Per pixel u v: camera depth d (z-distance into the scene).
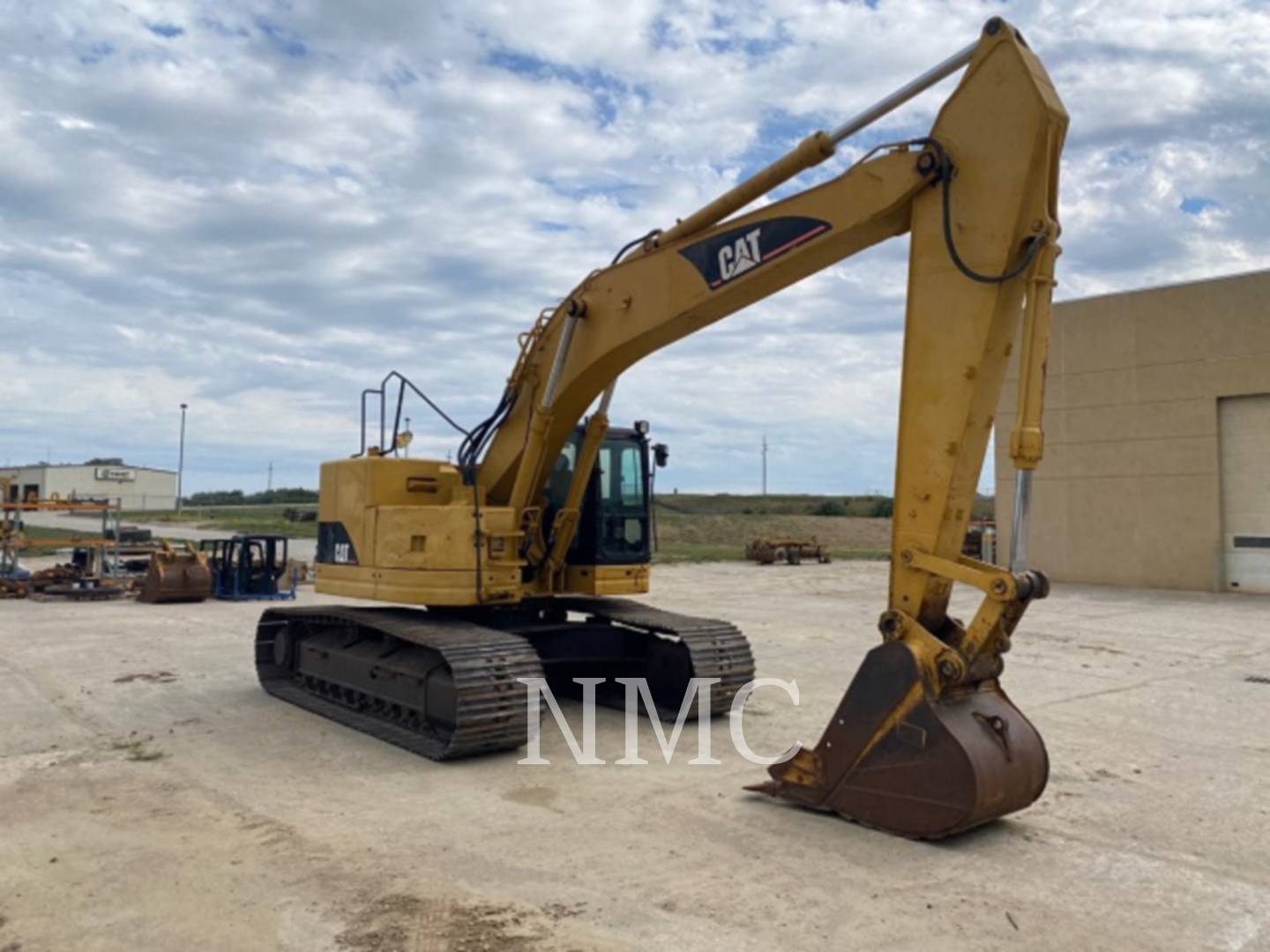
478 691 6.97
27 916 4.36
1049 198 5.24
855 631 14.65
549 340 8.09
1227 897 4.67
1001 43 5.30
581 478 8.52
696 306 6.81
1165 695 9.80
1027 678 10.78
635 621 8.67
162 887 4.69
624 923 4.30
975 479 5.57
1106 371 23.20
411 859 5.08
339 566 8.86
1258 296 20.97
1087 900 4.61
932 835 5.27
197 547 25.64
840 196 5.91
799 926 4.28
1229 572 21.42
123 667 11.11
